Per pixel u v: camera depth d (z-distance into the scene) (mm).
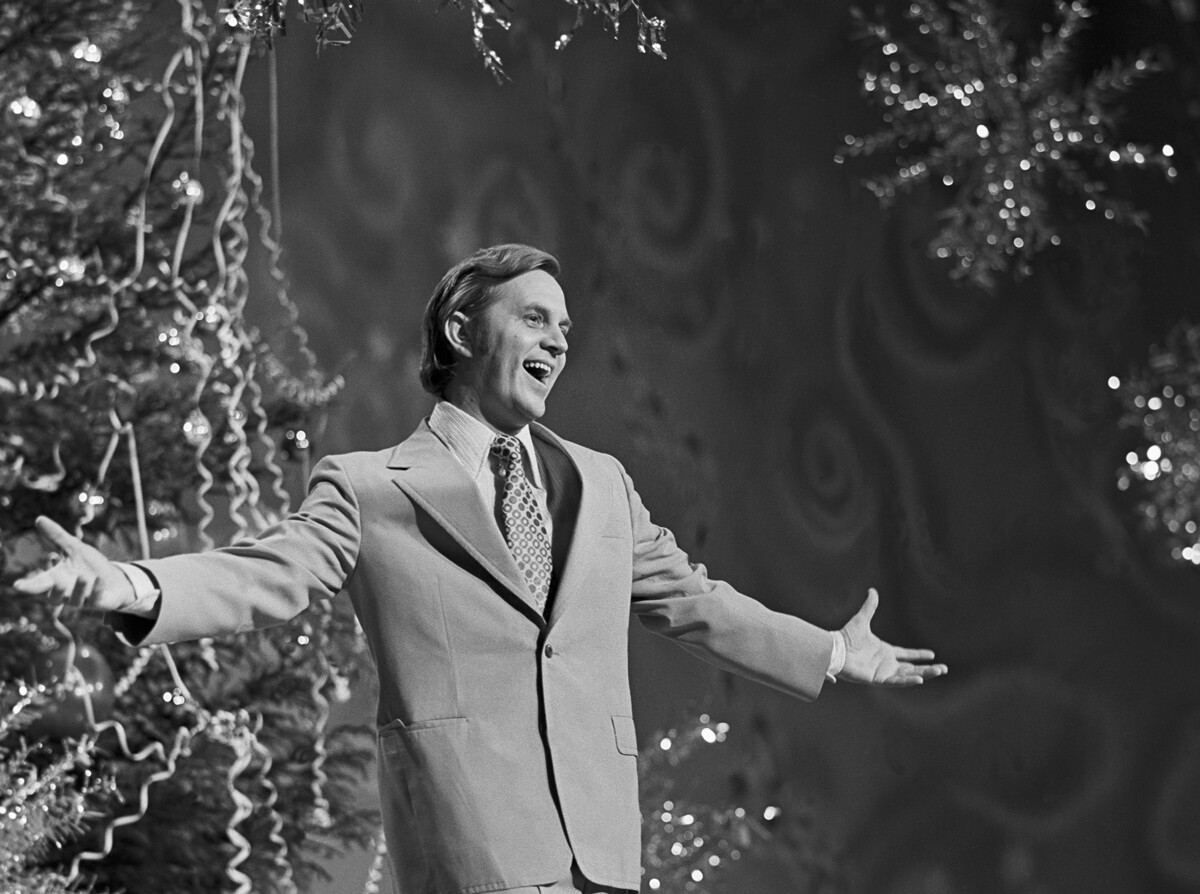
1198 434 8953
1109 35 9938
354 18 3637
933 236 9633
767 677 3438
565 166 8125
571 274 8078
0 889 4465
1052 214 9797
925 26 8711
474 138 7727
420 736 2875
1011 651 9391
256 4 3635
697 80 8766
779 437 8898
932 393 9469
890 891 8844
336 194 7121
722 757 8367
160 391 5859
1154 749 9492
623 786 2971
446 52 7660
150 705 5645
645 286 8414
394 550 2984
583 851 2859
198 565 2785
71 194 5793
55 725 5535
